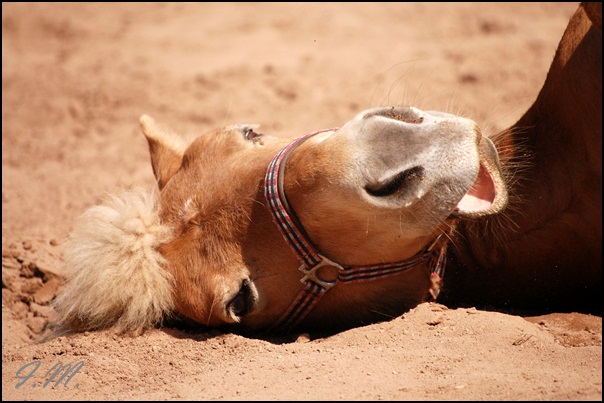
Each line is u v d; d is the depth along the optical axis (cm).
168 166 1013
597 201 927
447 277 950
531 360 747
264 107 2055
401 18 2833
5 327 1062
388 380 714
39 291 1150
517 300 980
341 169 770
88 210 922
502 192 796
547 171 942
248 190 859
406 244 820
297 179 812
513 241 938
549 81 959
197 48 2625
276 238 847
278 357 795
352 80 2203
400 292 883
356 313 889
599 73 911
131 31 2864
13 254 1231
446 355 760
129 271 874
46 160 1862
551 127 952
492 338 791
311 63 2370
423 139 762
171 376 793
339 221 802
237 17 2948
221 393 719
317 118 1950
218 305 852
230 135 927
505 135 968
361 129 780
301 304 873
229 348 843
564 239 939
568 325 881
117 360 836
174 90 2231
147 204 912
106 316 900
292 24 2816
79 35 2836
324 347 816
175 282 878
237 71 2327
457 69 2239
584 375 706
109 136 1984
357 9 2964
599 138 916
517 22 2689
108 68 2470
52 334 963
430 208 764
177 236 882
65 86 2333
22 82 2386
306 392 698
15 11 3080
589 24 931
